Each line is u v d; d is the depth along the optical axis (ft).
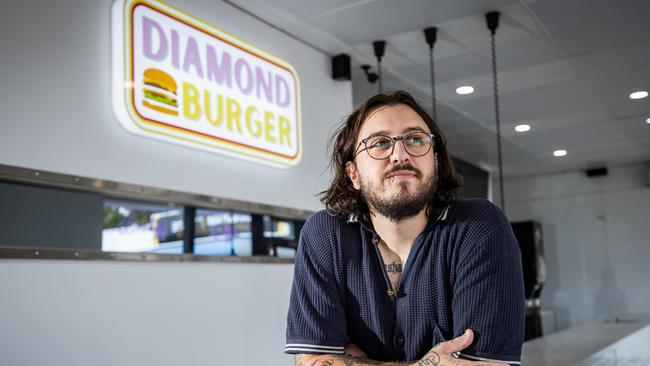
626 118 21.74
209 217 11.18
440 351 4.35
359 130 4.88
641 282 30.45
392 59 15.56
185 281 10.41
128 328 9.23
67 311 8.36
